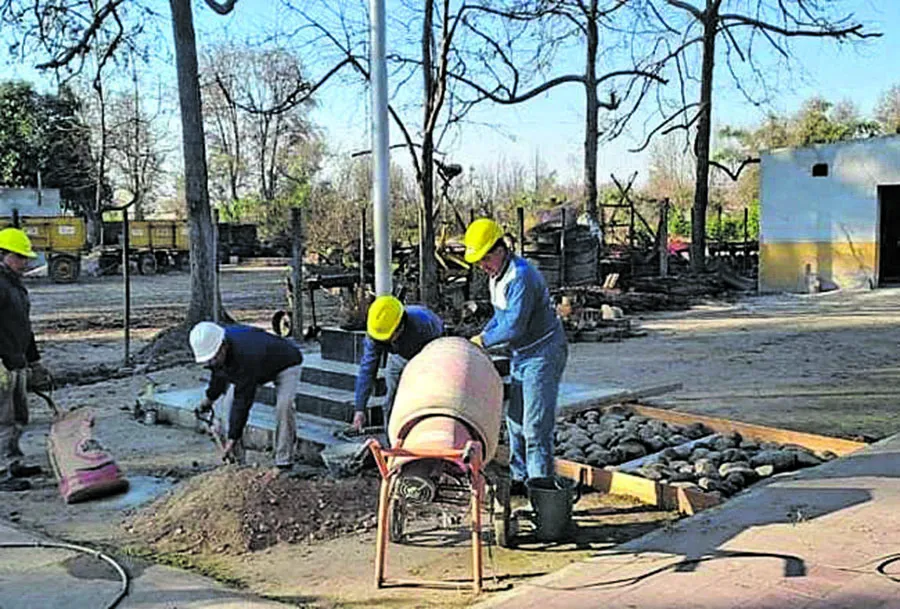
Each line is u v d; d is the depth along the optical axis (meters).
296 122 51.38
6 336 7.35
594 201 26.47
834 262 25.62
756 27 27.89
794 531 5.12
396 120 17.83
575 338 15.78
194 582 4.77
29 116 46.91
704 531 5.18
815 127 46.38
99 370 12.94
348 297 17.89
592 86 26.31
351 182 35.94
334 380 8.60
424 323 6.16
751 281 28.78
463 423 4.83
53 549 5.34
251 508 5.59
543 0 21.62
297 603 4.51
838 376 11.46
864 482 6.04
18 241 7.38
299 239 16.39
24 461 7.57
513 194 39.62
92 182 47.03
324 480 6.32
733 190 47.62
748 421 8.77
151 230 39.44
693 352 14.04
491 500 5.36
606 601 4.24
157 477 7.05
